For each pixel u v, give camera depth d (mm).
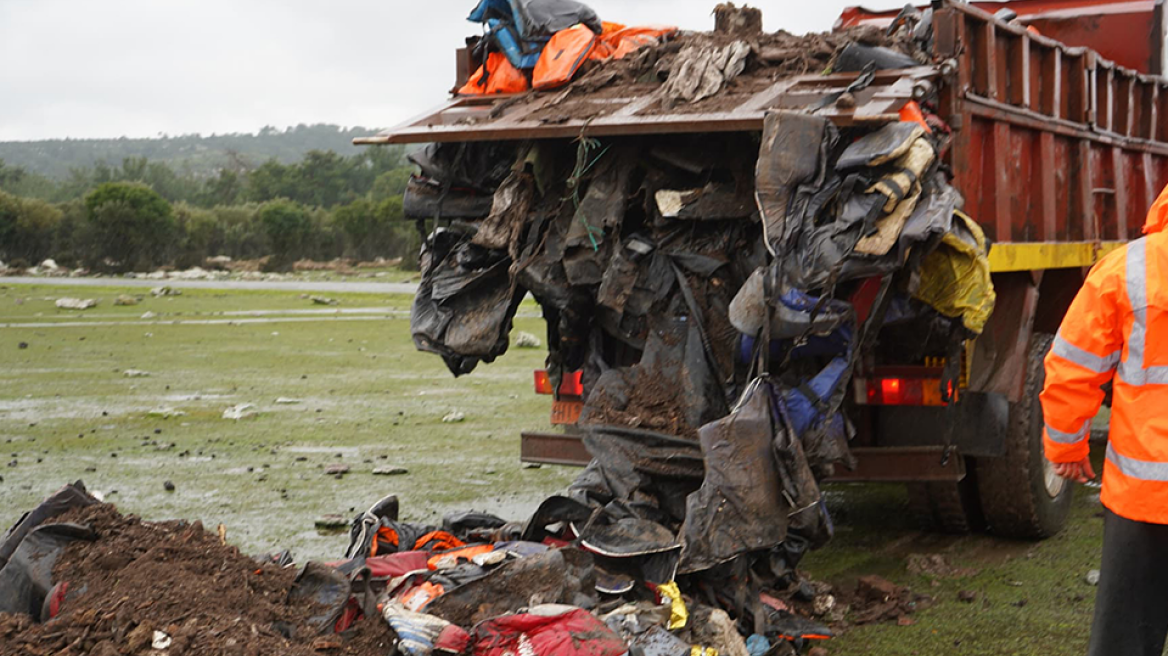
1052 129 6473
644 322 5254
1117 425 3301
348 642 3738
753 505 4254
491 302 5520
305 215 65312
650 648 3766
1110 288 3260
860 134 4531
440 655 3664
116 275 52031
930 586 5512
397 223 63438
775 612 4578
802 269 4293
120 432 9516
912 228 4320
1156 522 3211
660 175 5215
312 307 25672
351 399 11508
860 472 5586
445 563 4410
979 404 5645
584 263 5207
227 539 6199
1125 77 7656
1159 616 3312
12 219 62125
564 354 5734
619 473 4816
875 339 5035
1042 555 6074
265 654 3352
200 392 11945
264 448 8875
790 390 4516
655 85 5488
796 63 5309
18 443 8969
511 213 5355
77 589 3668
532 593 4047
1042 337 6258
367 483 7652
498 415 10523
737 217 4949
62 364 14375
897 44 5449
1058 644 4633
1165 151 8586
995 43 5719
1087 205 7094
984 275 4746
